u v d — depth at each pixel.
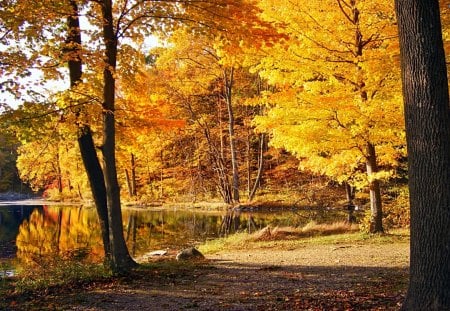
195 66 32.84
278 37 9.65
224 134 42.34
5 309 7.14
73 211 38.94
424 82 5.13
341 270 9.23
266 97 13.84
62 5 9.08
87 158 11.41
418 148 5.14
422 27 5.18
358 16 12.92
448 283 4.95
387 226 18.06
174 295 7.71
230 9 9.24
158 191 47.75
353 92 12.99
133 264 10.00
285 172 41.53
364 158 14.10
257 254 12.70
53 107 9.74
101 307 7.06
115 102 11.28
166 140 43.06
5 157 69.12
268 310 6.38
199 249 15.19
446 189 5.02
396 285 7.39
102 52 9.61
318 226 17.77
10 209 41.91
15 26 8.84
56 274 9.66
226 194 38.81
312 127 13.20
